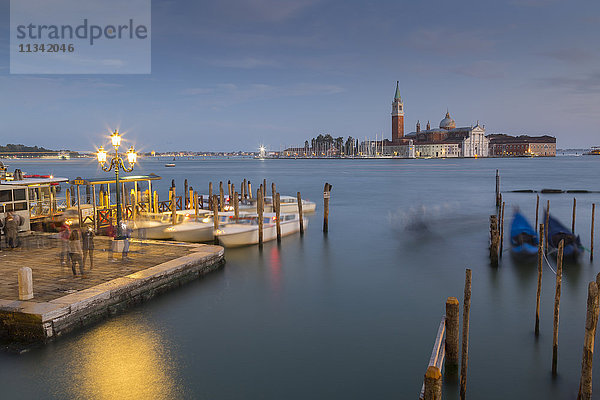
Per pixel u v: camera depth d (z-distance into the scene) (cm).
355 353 1447
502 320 1723
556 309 1317
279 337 1559
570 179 10469
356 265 2567
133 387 1222
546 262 2569
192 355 1416
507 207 5312
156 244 2488
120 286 1700
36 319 1405
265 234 3197
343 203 5962
